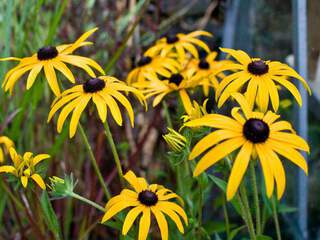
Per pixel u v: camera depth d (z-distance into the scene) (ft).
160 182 2.99
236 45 2.90
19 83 3.01
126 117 3.06
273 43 2.83
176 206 1.70
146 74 2.20
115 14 3.42
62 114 1.70
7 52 2.49
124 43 2.53
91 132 2.92
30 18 2.98
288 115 2.60
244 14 2.85
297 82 2.32
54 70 1.82
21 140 2.86
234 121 1.49
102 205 2.68
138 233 1.71
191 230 1.90
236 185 1.40
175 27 3.67
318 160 2.60
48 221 1.81
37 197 1.96
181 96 2.07
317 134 2.57
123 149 2.85
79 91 1.75
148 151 3.05
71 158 2.88
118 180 2.90
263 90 1.68
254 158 1.45
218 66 2.26
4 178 2.24
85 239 2.54
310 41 2.36
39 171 1.82
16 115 2.76
